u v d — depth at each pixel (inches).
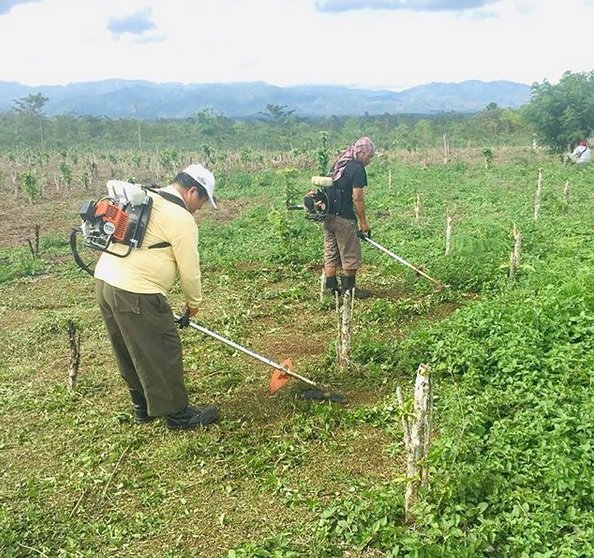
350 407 223.5
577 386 205.6
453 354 238.5
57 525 174.2
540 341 233.6
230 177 1015.6
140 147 1706.4
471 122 1985.7
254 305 339.0
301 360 263.7
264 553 153.9
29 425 227.8
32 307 367.2
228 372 256.1
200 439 209.5
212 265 427.5
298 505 174.7
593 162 943.0
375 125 2293.3
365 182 316.8
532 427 184.5
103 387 253.8
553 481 160.1
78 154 1582.2
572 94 1005.2
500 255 368.2
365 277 375.9
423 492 157.9
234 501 179.5
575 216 509.0
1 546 165.0
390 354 252.2
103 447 210.2
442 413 202.4
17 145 1834.4
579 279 282.4
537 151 1188.5
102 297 203.8
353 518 163.2
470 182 776.3
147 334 202.8
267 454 197.9
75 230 208.5
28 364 282.0
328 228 322.7
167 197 203.0
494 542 149.0
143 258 199.5
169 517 174.9
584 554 138.9
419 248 423.5
